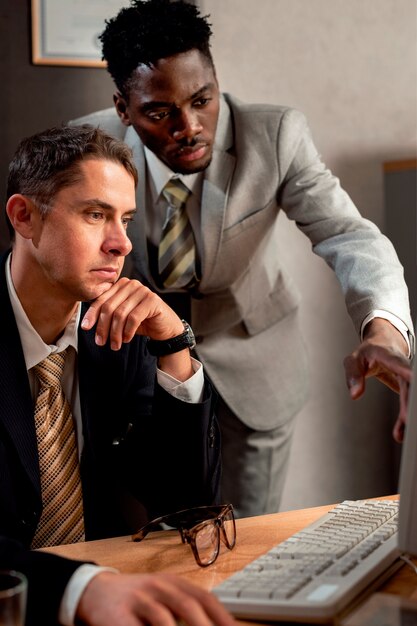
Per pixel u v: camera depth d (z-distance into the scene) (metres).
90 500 1.70
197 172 2.28
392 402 3.37
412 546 1.19
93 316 1.63
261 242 2.54
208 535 1.38
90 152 1.58
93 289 1.61
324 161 3.27
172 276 2.47
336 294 3.30
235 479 2.73
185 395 1.69
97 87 3.00
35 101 2.95
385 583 1.24
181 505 1.69
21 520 1.54
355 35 3.25
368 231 2.28
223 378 2.62
